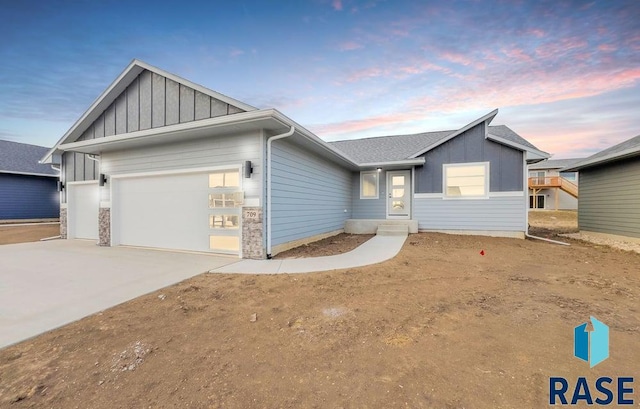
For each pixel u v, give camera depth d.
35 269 5.88
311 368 2.40
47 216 18.05
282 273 5.52
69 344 2.82
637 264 6.36
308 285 4.76
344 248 8.25
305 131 7.18
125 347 2.75
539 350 2.67
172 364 2.46
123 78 8.45
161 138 7.57
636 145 9.13
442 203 11.21
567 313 3.53
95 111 9.09
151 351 2.68
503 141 10.28
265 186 6.92
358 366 2.43
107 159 9.18
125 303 3.96
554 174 30.00
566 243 9.22
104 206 9.18
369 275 5.33
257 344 2.82
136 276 5.32
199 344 2.82
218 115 7.11
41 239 10.97
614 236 10.28
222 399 2.01
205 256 7.21
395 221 11.48
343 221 12.43
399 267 5.89
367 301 4.00
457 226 11.02
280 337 2.97
